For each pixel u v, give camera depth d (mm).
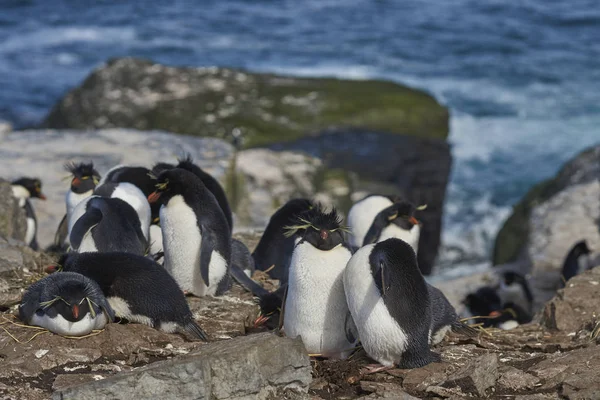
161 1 71812
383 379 8234
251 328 9969
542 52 55781
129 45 57750
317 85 35250
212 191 12289
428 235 28453
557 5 69250
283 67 53281
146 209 11406
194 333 9070
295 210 12258
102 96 33188
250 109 32531
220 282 10562
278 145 29766
